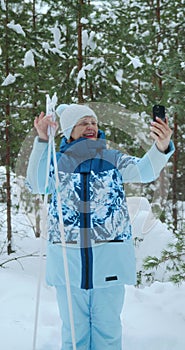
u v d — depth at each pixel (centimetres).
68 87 729
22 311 401
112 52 764
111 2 896
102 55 732
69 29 762
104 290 267
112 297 269
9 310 403
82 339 275
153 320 377
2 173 802
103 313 270
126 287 459
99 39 787
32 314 395
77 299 269
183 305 405
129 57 725
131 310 402
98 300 268
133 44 853
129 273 266
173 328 361
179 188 1116
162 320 378
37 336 344
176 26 990
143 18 1036
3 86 715
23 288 481
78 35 739
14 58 750
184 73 544
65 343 276
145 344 336
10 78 719
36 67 737
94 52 738
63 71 744
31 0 857
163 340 340
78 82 705
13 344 330
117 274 262
